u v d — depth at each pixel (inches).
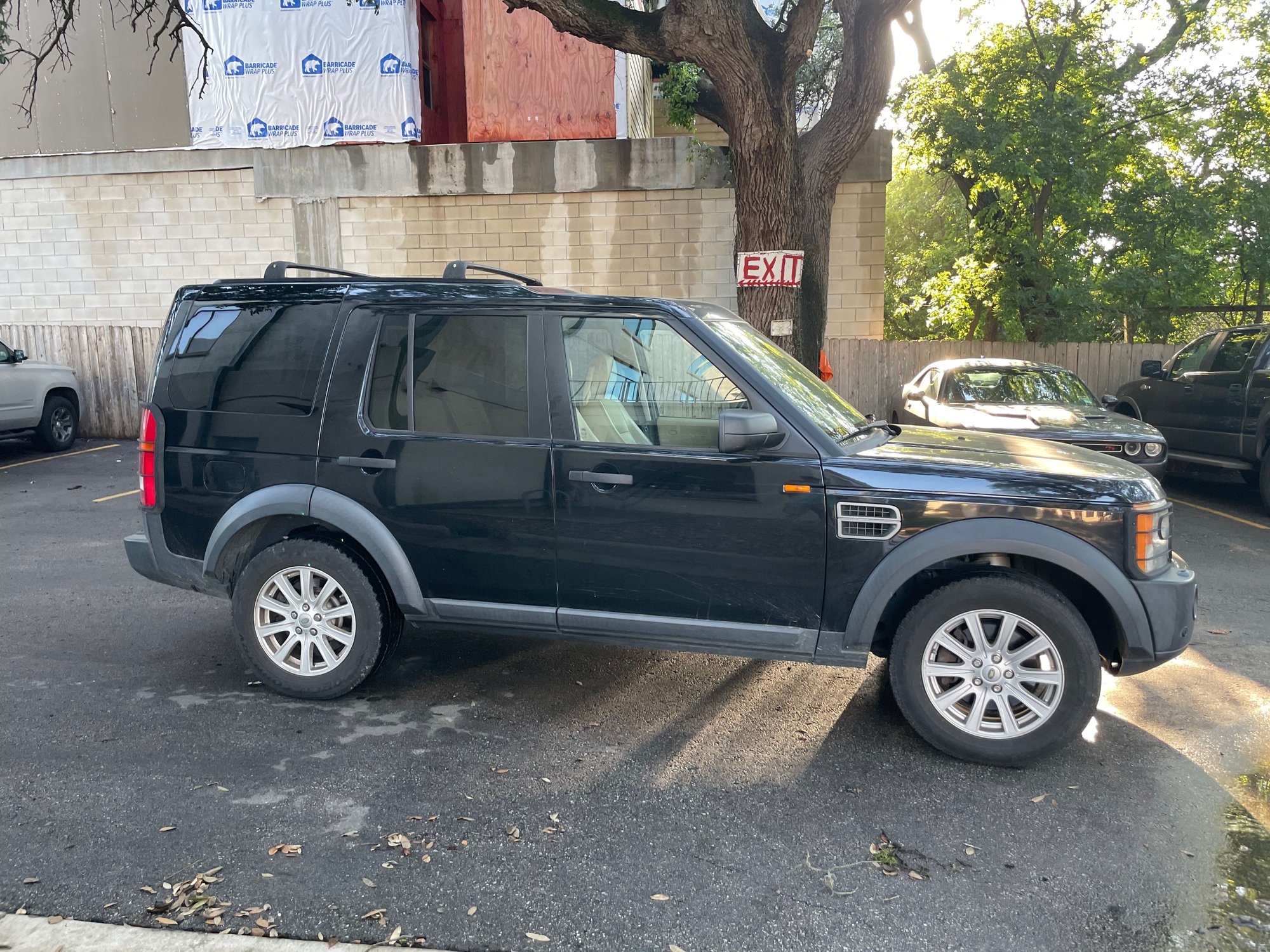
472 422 165.2
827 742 161.6
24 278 575.8
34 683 183.6
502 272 184.2
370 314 170.7
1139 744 162.6
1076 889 118.0
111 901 111.9
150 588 255.1
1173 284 650.2
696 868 121.7
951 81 557.9
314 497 169.3
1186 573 153.4
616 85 536.1
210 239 558.6
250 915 109.6
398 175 540.7
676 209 530.3
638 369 160.1
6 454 507.8
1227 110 616.4
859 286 538.6
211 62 540.7
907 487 149.5
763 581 154.7
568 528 160.4
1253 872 122.2
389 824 131.5
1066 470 152.2
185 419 179.2
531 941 106.4
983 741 151.6
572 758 153.6
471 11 530.3
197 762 149.8
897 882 119.3
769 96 377.7
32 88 458.3
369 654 172.2
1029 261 593.6
